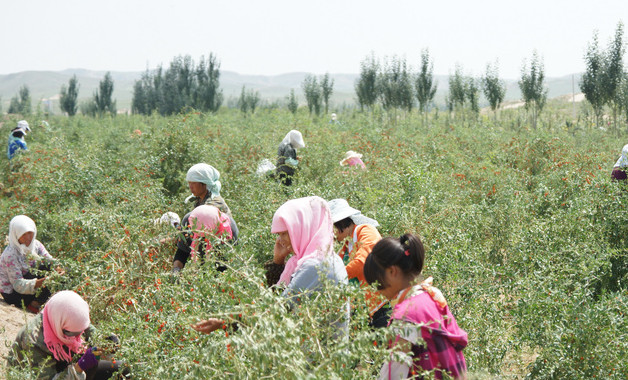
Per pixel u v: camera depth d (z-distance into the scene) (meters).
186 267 4.38
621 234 6.90
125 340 3.65
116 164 11.02
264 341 2.52
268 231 6.25
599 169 9.99
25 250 6.36
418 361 2.90
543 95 31.91
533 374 4.43
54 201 8.75
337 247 4.38
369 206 7.70
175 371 3.11
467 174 11.98
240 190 9.28
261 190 8.52
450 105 37.53
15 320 5.99
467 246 5.95
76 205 7.86
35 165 11.34
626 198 7.07
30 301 6.43
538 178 11.02
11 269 6.29
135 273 4.47
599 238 6.80
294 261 3.62
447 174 11.58
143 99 70.06
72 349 4.05
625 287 6.06
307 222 3.58
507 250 7.25
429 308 2.92
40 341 4.04
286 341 2.53
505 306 4.96
